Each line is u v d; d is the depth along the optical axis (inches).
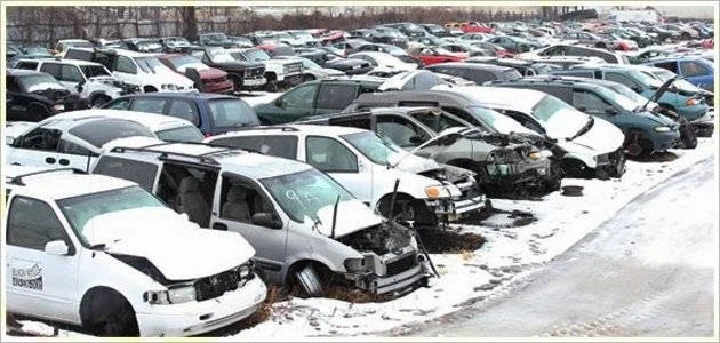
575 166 631.2
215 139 486.6
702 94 875.4
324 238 358.6
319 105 717.9
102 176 365.4
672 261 424.8
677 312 347.6
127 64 1047.0
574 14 3154.5
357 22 2393.0
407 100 605.0
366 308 347.3
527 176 541.6
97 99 958.4
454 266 413.1
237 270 314.8
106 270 304.2
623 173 657.0
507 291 375.9
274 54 1465.3
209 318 300.8
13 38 1659.7
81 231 317.7
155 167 398.3
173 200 395.9
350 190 453.1
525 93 655.8
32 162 507.2
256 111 735.1
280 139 473.1
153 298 295.4
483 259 427.8
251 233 371.6
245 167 384.2
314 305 347.9
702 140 848.3
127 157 406.3
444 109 592.7
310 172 397.7
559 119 644.7
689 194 585.3
